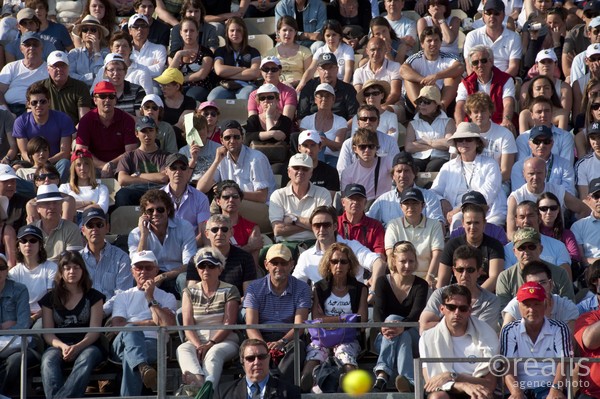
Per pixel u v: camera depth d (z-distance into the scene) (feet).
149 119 161.99
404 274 130.62
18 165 166.40
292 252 148.05
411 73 180.45
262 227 157.07
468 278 127.03
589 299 130.62
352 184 147.54
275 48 193.36
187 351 125.70
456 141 157.28
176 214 152.35
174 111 178.50
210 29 194.70
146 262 134.31
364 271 142.20
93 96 180.96
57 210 147.02
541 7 200.75
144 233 144.56
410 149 170.30
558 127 172.65
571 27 203.21
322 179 159.22
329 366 125.59
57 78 176.86
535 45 192.85
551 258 141.28
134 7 203.41
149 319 132.98
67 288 130.52
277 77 177.58
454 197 156.97
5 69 186.60
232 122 160.25
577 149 167.94
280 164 168.35
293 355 125.18
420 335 124.36
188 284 134.21
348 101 176.65
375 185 160.66
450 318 120.57
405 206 144.15
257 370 119.24
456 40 194.80
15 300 131.85
